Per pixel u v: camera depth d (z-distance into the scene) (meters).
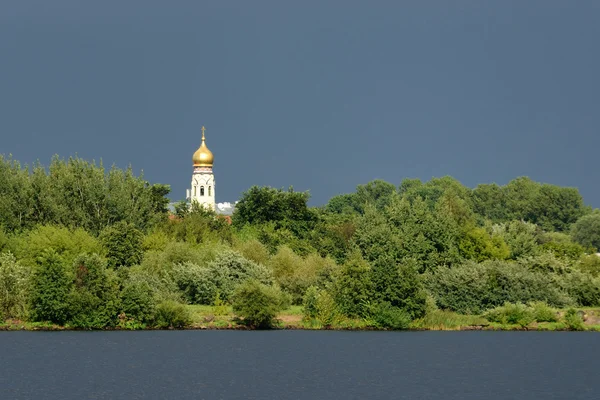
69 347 160.75
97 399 117.31
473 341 181.25
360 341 176.88
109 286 183.38
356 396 121.81
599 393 126.44
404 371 142.50
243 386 127.19
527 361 155.12
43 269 180.00
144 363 145.25
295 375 137.00
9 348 158.50
